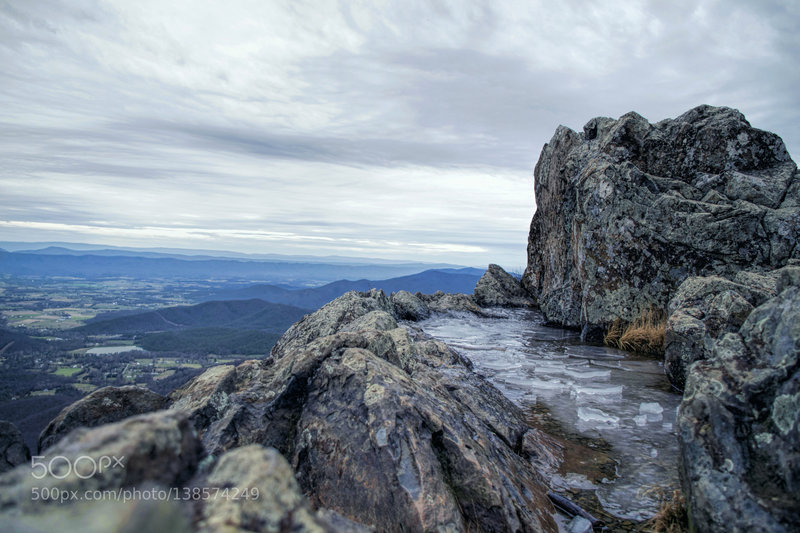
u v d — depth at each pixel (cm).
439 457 488
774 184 1518
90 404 579
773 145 1631
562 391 1030
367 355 617
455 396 805
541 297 2448
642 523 514
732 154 1652
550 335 1789
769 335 494
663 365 1280
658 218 1559
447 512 418
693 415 469
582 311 1775
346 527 280
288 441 540
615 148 1892
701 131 1734
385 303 1950
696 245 1478
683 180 1759
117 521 199
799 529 353
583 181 1791
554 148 2412
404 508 421
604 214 1658
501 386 1072
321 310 1446
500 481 493
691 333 1010
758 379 456
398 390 542
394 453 461
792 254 1358
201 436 540
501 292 2727
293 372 607
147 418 258
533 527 462
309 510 258
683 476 477
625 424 824
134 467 227
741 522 377
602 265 1653
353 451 477
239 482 248
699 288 1165
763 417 436
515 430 740
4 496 202
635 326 1549
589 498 573
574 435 778
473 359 1350
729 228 1424
